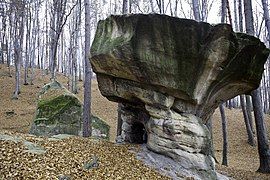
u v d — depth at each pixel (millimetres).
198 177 9031
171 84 9125
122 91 10188
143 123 10867
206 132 9633
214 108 10922
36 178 7078
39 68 46781
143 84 9609
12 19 37625
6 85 32875
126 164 9023
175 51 8930
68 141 10453
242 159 18891
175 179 8672
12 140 9352
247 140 22766
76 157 8828
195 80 9172
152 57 8898
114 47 8992
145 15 8836
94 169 8297
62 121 14984
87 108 14055
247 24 13781
